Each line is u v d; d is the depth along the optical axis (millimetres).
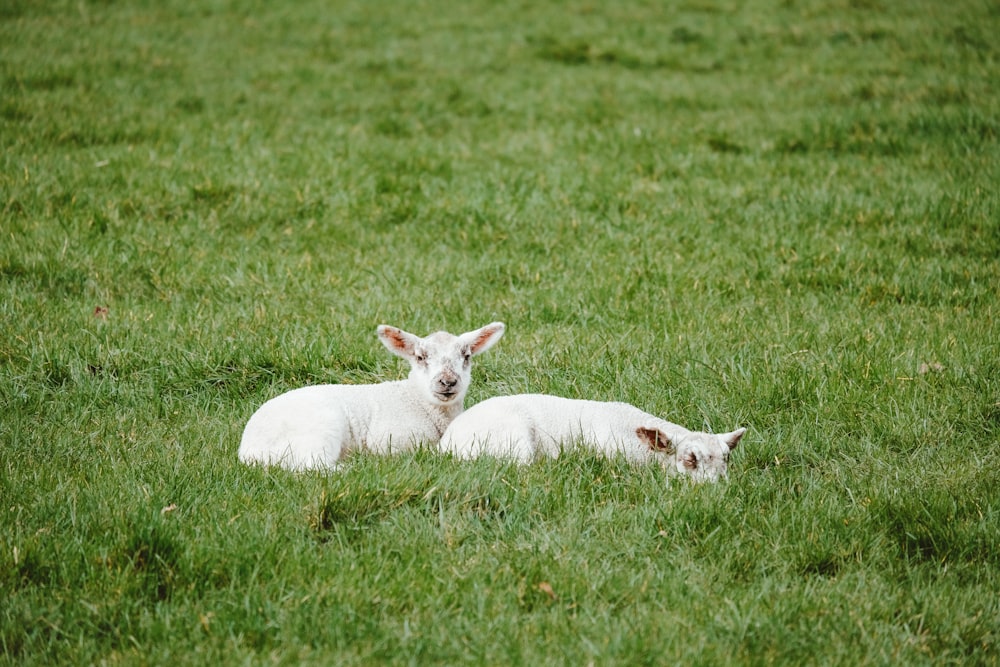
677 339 18062
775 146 30266
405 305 19578
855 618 10672
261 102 35031
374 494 12398
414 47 44688
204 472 13203
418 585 10945
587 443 14773
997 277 20859
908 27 44344
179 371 16891
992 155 28453
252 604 10477
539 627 10359
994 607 11008
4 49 38656
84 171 25641
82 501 12297
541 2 52812
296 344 17688
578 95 36812
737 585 11328
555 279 21297
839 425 15375
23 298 18938
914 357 17188
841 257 21891
